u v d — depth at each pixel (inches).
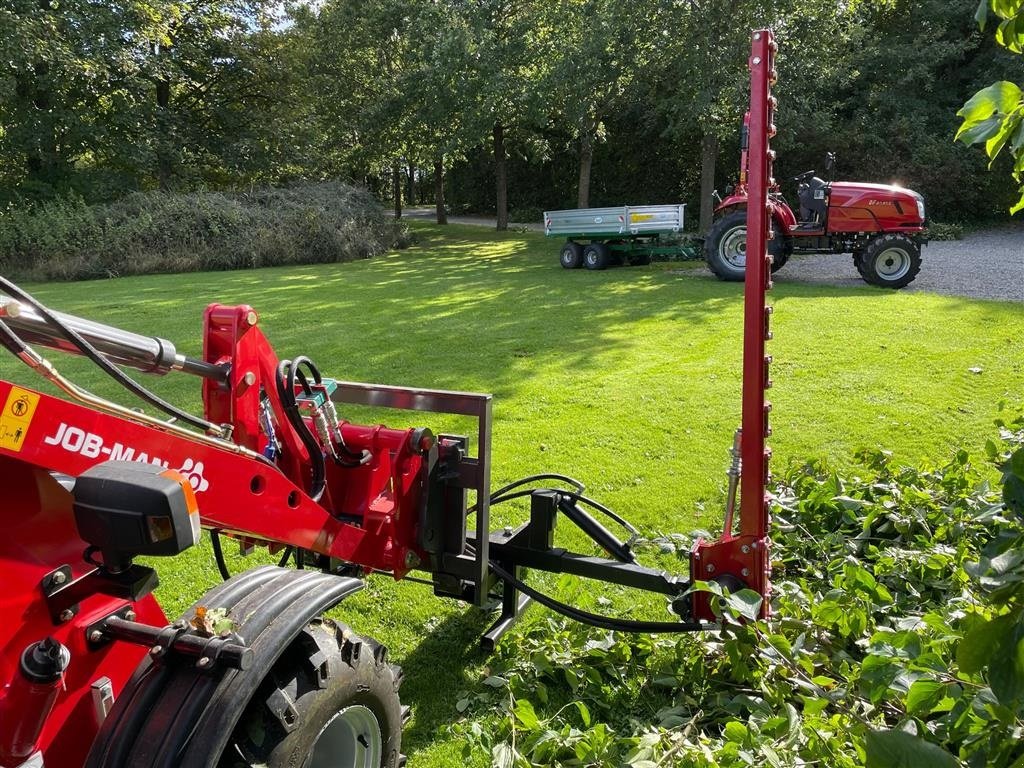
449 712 114.6
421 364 316.2
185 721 65.5
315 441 110.4
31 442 65.4
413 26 919.0
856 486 172.2
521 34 824.3
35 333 71.9
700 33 634.2
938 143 884.6
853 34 743.1
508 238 949.2
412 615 140.5
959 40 946.1
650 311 414.9
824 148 919.7
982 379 272.2
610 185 1207.6
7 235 711.1
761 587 110.3
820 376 281.6
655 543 140.5
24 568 65.8
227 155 985.5
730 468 112.2
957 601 113.6
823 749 88.6
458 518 121.2
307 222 778.8
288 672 75.4
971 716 67.2
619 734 109.2
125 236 724.7
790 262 636.7
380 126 957.2
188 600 147.0
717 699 109.2
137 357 85.6
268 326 405.1
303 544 99.8
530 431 236.5
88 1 805.9
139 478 63.1
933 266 581.6
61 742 69.9
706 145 738.8
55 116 818.8
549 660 119.4
